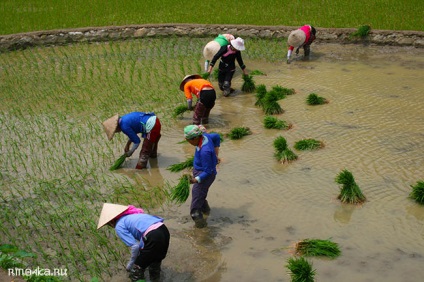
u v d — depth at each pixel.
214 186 9.09
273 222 7.96
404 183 8.84
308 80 14.33
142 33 18.88
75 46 18.59
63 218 8.26
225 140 10.91
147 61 16.42
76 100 13.16
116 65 16.12
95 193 9.02
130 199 8.83
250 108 12.70
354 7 20.42
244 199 8.65
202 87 11.39
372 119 11.52
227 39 13.98
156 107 12.74
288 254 7.18
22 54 17.98
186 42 18.30
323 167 9.52
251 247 7.39
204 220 8.11
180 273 6.91
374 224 7.77
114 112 12.44
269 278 6.70
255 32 18.27
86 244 7.61
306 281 6.31
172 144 10.95
